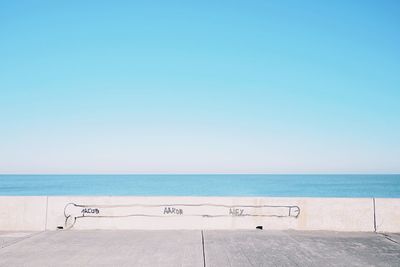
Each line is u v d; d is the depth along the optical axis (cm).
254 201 855
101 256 585
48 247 652
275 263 544
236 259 567
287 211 848
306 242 700
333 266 530
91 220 852
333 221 839
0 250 627
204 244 678
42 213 853
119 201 859
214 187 8350
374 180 12838
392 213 836
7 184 9838
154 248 644
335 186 8525
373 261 559
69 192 6731
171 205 855
